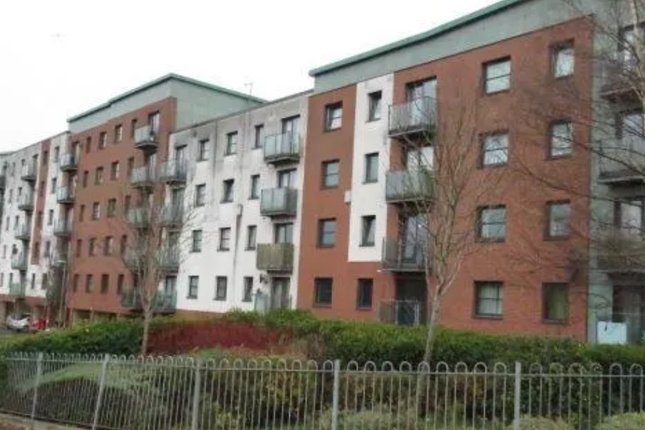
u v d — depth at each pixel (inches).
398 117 1126.4
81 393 490.3
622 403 399.2
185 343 663.8
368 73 1305.4
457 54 1123.9
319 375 428.1
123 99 2156.7
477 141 826.2
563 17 905.5
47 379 522.9
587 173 857.5
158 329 682.2
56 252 2388.0
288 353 530.6
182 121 1948.8
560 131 854.5
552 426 367.6
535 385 416.8
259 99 2103.8
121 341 665.0
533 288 943.0
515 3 1039.0
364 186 1273.4
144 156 2017.7
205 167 1723.7
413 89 1213.1
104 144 2235.5
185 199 1644.9
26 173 2773.1
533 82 834.8
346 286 1277.1
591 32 700.7
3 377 569.3
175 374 436.5
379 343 516.1
